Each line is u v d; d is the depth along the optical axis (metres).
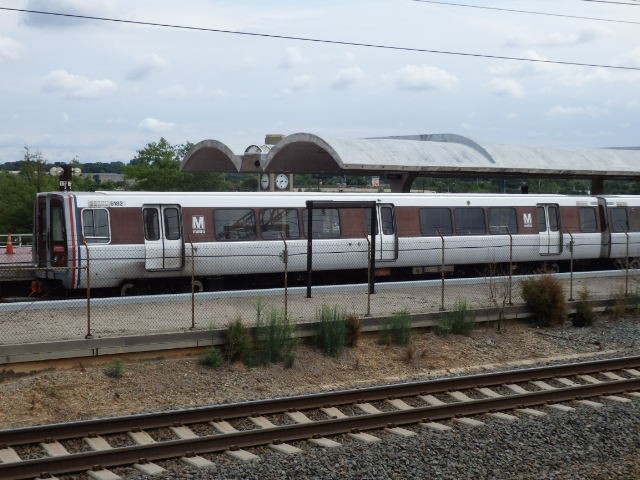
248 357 15.46
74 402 13.09
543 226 27.61
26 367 13.84
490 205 26.30
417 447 10.95
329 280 24.12
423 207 24.77
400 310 18.89
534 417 12.70
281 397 13.53
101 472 9.66
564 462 10.58
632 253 30.23
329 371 15.67
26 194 46.16
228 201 21.59
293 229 22.44
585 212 28.86
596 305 21.30
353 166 27.08
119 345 14.62
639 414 12.94
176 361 15.05
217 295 19.33
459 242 25.27
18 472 9.38
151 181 52.12
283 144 29.45
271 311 16.98
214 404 13.41
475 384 14.57
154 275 20.45
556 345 18.58
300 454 10.53
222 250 21.22
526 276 24.16
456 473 10.06
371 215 21.92
